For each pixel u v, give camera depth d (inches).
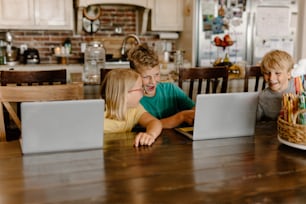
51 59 199.8
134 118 65.2
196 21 193.6
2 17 175.0
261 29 202.1
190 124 68.9
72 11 186.9
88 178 41.2
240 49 201.2
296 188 38.6
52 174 42.4
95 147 52.0
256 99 58.6
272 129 64.4
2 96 64.2
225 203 35.0
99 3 185.9
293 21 206.1
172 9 204.2
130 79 61.6
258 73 118.6
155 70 76.2
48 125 49.2
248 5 198.5
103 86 63.3
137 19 210.8
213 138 57.7
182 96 83.9
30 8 178.7
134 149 52.3
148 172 43.1
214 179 40.9
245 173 42.9
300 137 50.3
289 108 51.9
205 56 198.1
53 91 66.5
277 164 46.1
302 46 134.8
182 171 43.4
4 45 187.0
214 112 56.6
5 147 53.4
